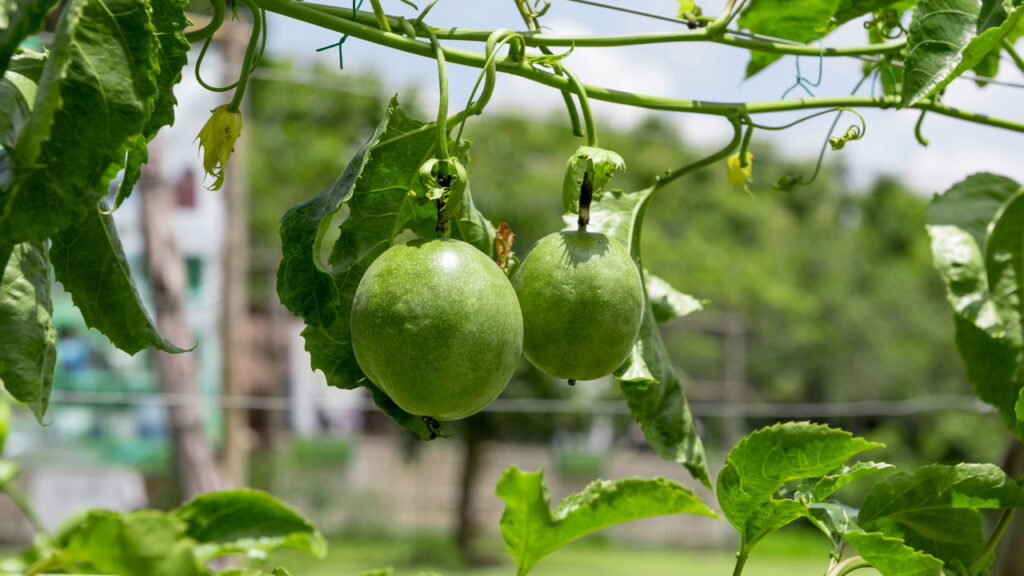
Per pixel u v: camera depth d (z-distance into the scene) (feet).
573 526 3.13
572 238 3.11
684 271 35.94
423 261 2.94
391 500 30.12
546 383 28.66
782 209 40.27
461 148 3.29
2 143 2.86
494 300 2.94
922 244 41.27
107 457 13.99
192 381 12.91
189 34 3.18
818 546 33.37
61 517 14.16
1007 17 3.20
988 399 3.80
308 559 24.97
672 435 3.54
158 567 2.65
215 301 13.99
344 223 3.33
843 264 40.01
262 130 30.04
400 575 24.08
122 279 3.22
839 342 38.68
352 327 2.98
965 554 3.25
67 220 2.83
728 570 26.96
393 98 3.17
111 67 2.85
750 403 37.81
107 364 13.20
